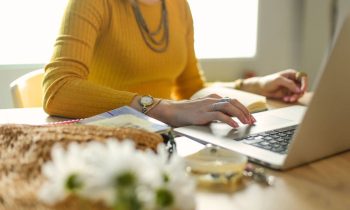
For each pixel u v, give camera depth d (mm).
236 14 2045
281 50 2146
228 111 863
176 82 1512
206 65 2012
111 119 718
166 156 414
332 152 664
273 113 985
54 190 358
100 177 334
